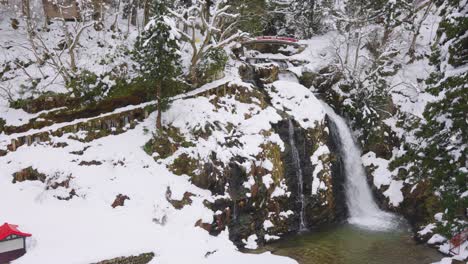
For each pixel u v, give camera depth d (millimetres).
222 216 13609
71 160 13758
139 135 15062
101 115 15352
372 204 18453
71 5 17453
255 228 14492
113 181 13508
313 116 17766
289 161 16359
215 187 13953
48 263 10156
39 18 18406
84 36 17891
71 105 15133
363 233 15688
